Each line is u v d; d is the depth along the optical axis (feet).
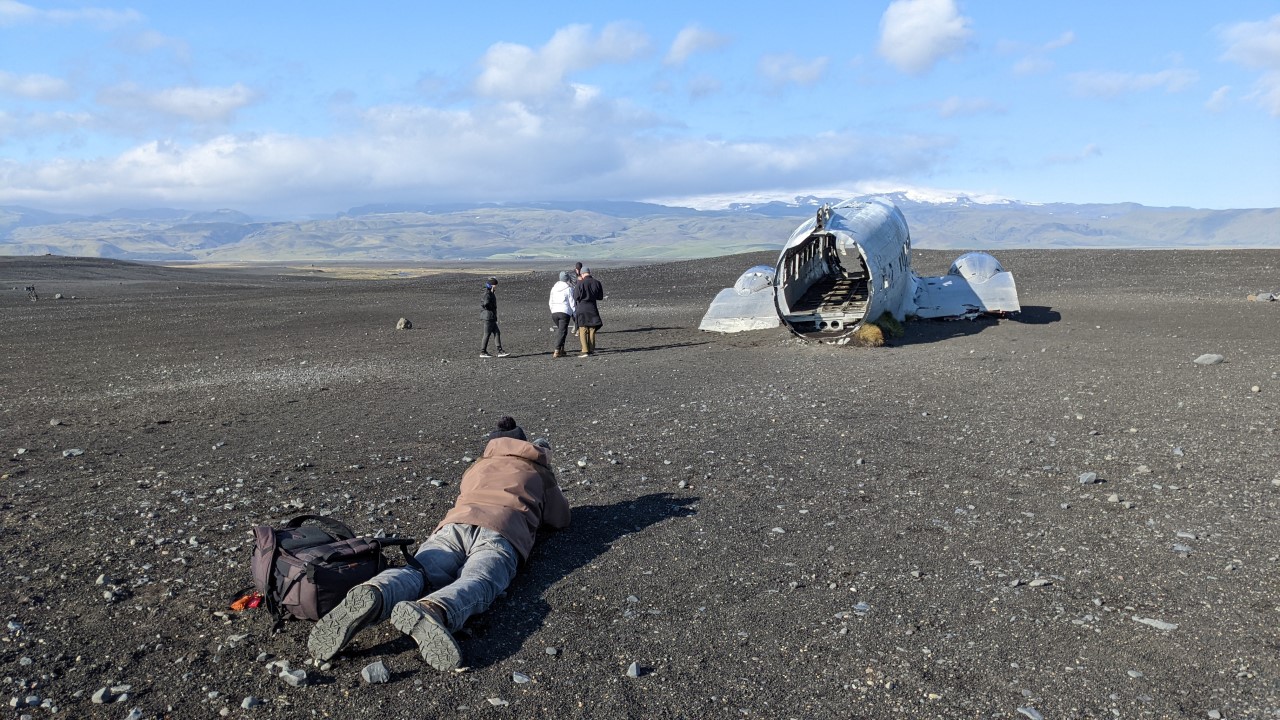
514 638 16.70
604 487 27.53
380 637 17.03
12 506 26.76
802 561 20.47
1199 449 30.32
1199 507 23.70
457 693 14.57
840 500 25.36
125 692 14.75
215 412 45.42
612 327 89.51
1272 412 36.35
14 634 17.15
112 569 20.84
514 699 14.33
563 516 22.54
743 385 48.75
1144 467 27.73
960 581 19.02
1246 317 76.13
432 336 85.66
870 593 18.47
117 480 30.27
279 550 17.39
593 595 18.70
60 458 34.22
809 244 83.41
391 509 25.50
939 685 14.51
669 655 15.83
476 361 64.80
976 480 27.20
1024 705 13.78
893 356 59.36
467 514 19.21
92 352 79.92
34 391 55.42
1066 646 15.79
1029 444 31.96
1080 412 37.88
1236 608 17.15
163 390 54.49
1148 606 17.40
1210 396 40.70
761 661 15.52
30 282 233.76
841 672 15.05
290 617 18.01
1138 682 14.40
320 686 14.93
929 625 16.87
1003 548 21.02
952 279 84.12
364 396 49.42
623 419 39.52
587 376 54.44
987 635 16.34
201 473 31.17
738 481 27.73
